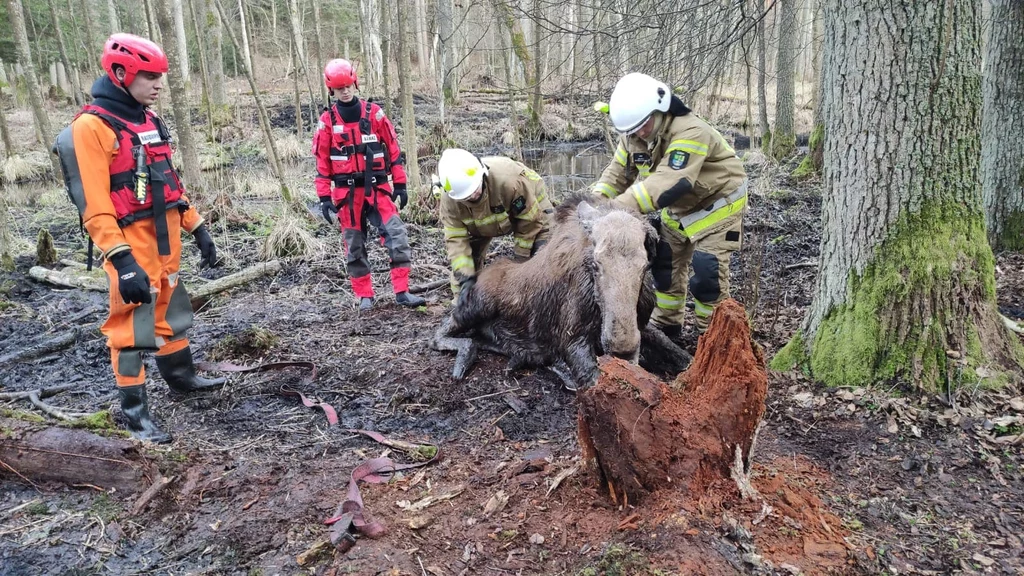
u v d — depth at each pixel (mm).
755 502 2764
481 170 4496
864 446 3467
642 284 3928
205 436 3875
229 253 8094
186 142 10477
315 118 20594
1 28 22859
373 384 4562
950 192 3865
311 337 5477
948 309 3857
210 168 15008
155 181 3654
